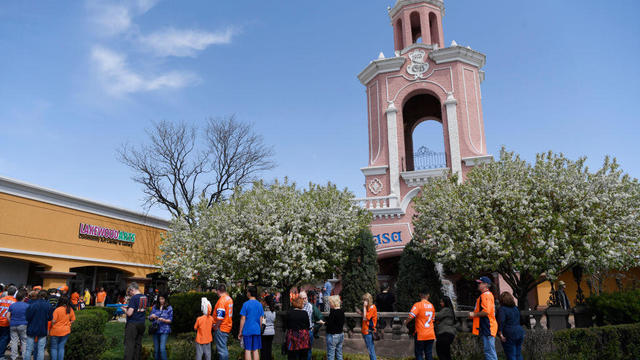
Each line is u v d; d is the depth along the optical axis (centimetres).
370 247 1638
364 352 1259
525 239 1434
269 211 1562
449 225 1495
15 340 1074
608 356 1036
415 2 2838
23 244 2153
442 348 898
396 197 2422
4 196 2089
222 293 972
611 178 1423
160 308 1084
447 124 2488
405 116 3028
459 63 2567
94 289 2752
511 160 1587
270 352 1013
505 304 883
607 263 1338
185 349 1102
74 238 2447
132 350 981
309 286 1941
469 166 2373
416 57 2648
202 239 1789
